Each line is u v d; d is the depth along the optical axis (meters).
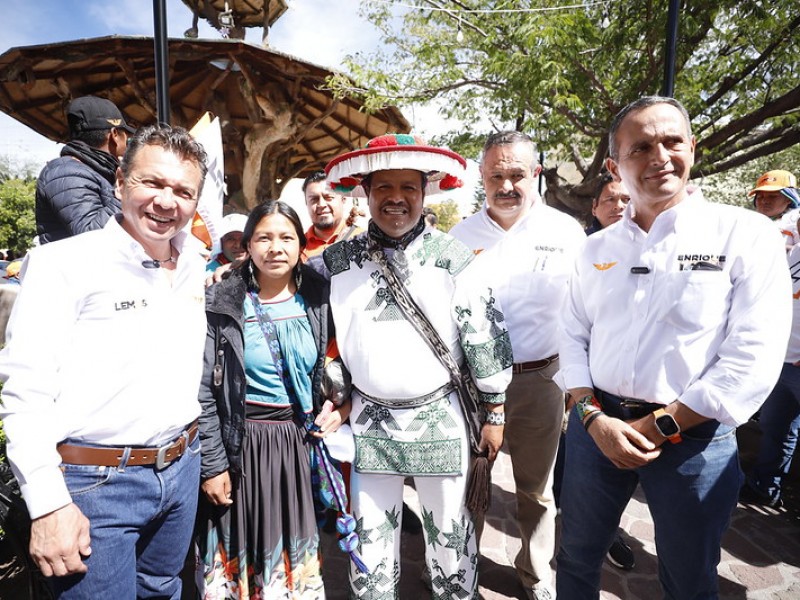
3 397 1.19
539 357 2.21
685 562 1.47
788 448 2.96
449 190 1.88
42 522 1.17
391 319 1.62
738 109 6.63
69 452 1.29
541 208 2.34
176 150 1.32
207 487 1.62
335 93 6.01
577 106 5.79
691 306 1.40
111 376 1.30
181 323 1.45
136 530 1.39
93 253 1.29
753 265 1.35
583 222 7.78
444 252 1.67
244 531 1.67
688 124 1.43
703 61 6.75
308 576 1.71
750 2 5.58
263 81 6.07
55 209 1.92
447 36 8.20
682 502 1.43
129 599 1.37
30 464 1.16
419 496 1.76
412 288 1.62
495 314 1.70
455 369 1.67
